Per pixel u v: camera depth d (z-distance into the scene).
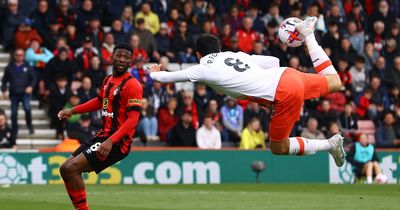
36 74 69.56
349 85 75.88
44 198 47.09
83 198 33.59
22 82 67.12
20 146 68.00
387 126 73.50
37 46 70.25
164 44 74.44
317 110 72.19
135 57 69.62
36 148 68.19
